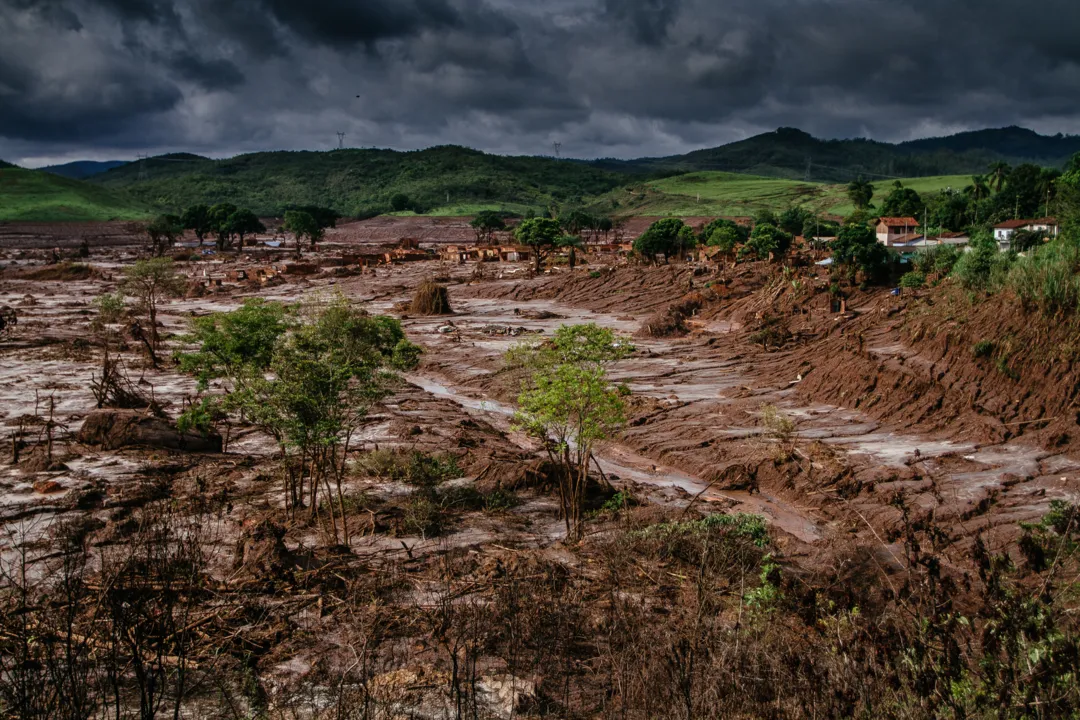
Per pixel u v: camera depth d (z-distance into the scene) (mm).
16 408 39625
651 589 17359
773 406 39188
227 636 13867
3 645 10797
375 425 37844
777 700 7918
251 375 25203
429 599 16625
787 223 166625
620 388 24281
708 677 8891
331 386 22594
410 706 11664
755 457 31562
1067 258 36969
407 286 108812
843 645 7945
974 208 141750
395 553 20859
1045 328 33969
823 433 34625
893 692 7078
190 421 30656
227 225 195750
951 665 6812
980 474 28125
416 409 42031
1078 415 30484
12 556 18906
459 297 100062
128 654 10758
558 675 12492
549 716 11062
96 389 40875
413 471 29125
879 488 27406
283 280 117375
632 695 9734
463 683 12281
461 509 26000
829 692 7574
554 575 17547
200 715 10906
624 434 37312
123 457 30328
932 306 43906
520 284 102000
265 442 34688
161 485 26922
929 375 36625
